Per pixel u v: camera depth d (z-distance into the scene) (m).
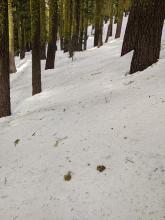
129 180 5.26
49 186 5.74
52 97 11.53
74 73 15.85
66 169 6.00
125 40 14.30
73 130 7.23
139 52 9.74
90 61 18.56
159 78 8.30
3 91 9.98
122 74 10.94
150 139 5.96
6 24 9.52
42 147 7.05
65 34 29.42
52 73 18.05
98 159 5.95
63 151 6.58
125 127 6.58
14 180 6.20
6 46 9.70
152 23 9.25
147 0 8.98
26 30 34.03
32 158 6.76
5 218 5.27
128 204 4.86
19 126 8.55
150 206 4.70
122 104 7.61
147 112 6.80
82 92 10.60
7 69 9.93
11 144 7.70
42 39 27.66
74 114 8.12
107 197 5.10
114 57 16.56
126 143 6.10
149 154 5.62
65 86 12.60
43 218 5.08
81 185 5.50
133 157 5.69
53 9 18.89
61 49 36.56
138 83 8.72
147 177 5.20
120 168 5.55
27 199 5.59
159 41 9.47
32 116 9.04
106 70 12.59
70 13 25.28
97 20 28.22
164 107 6.72
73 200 5.25
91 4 29.80
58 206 5.23
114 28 45.66
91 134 6.78
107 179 5.43
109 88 9.76
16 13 29.81
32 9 11.84
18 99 13.27
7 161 6.96
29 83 17.11
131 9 13.73
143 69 9.73
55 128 7.65
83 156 6.19
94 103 8.52
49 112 8.90
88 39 41.88
